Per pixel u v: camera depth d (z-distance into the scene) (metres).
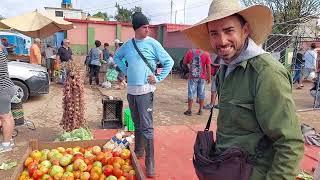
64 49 14.00
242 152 1.92
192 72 8.70
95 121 8.02
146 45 4.53
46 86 10.04
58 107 9.53
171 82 16.88
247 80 1.89
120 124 7.26
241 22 1.98
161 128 7.36
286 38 15.17
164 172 4.98
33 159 3.64
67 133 5.51
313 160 5.54
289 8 26.44
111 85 14.40
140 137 5.19
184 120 8.38
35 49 12.36
